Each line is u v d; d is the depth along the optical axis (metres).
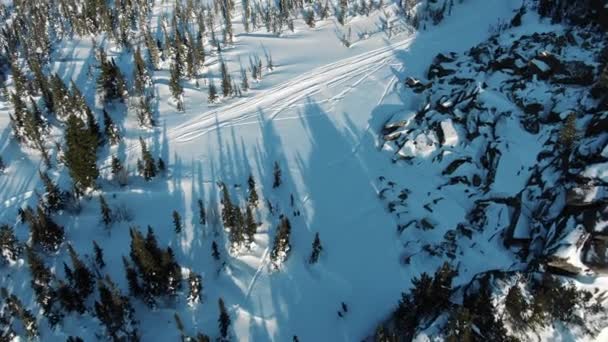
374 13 132.50
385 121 87.38
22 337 54.88
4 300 58.12
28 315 53.56
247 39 127.31
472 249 58.62
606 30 78.62
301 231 68.44
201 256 65.62
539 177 59.47
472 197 65.19
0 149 85.06
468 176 67.88
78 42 123.94
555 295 44.34
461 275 56.03
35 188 77.19
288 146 85.81
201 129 92.44
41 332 55.50
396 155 76.81
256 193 72.31
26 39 121.19
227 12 130.50
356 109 92.88
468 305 47.06
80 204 72.88
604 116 57.03
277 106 97.81
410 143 76.06
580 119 62.88
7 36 120.69
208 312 58.31
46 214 69.75
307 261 64.00
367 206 71.00
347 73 106.31
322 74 107.31
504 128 69.19
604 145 53.78
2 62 112.44
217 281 62.31
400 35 119.44
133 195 75.81
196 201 74.75
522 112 69.94
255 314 58.28
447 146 73.19
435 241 61.25
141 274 56.69
